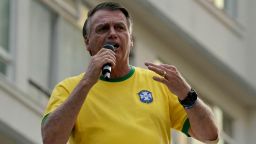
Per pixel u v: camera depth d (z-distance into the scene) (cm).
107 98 869
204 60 2212
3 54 1764
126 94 873
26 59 1800
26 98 1759
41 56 1838
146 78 885
